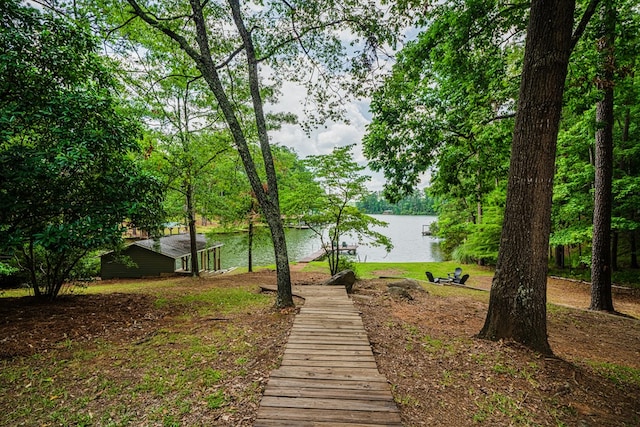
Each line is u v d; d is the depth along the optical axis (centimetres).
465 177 824
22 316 519
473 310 689
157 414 269
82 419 263
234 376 332
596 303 804
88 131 476
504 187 1273
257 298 733
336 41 702
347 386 293
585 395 325
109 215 495
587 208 1099
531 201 415
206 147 1160
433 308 677
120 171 554
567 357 442
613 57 593
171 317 558
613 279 1198
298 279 1120
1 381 322
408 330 493
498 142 753
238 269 1781
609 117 795
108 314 559
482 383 333
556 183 1229
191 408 276
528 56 418
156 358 378
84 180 504
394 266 1730
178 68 1020
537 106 409
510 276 431
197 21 576
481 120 729
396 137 769
